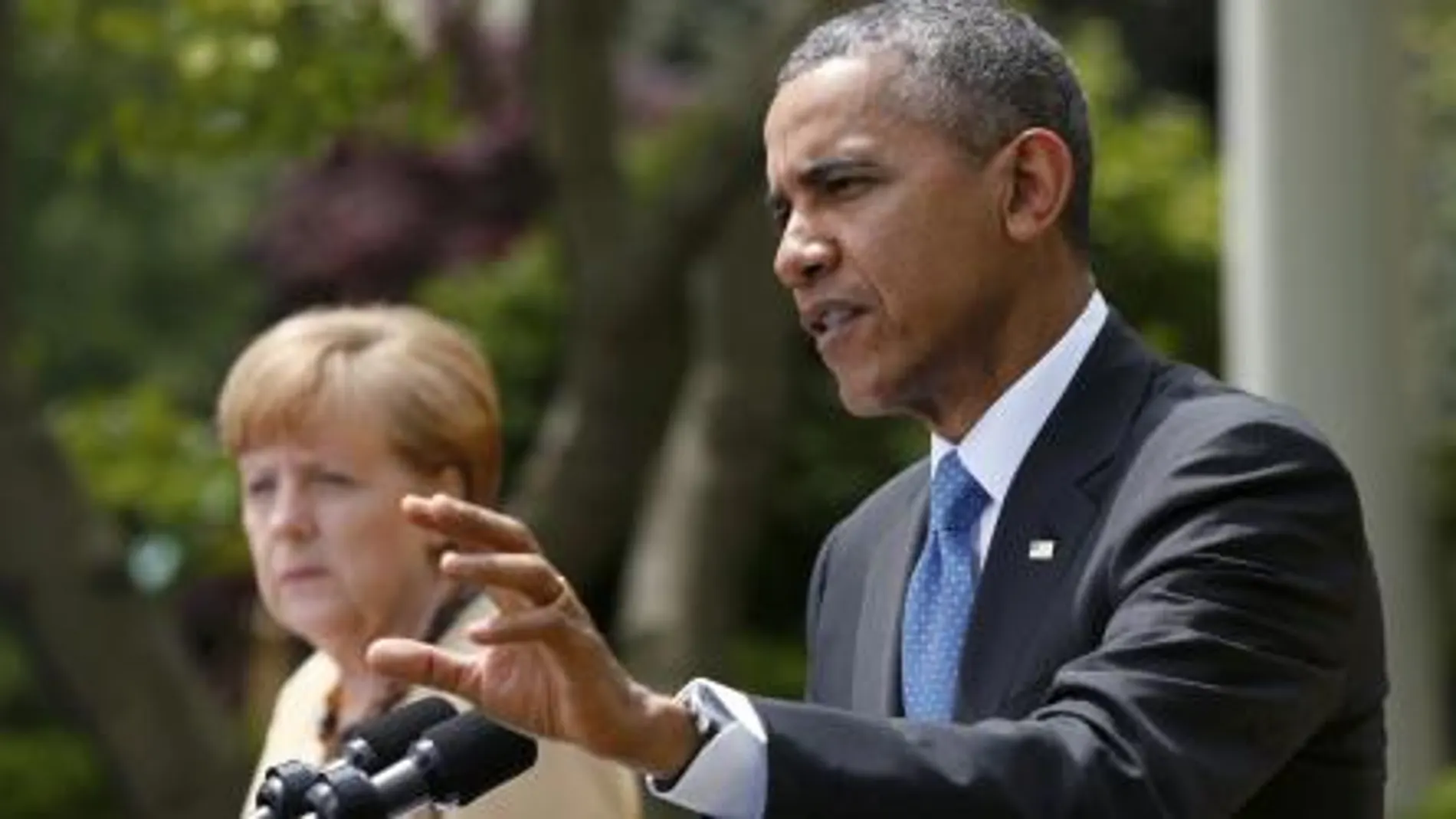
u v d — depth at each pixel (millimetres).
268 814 8125
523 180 41000
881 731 7867
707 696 7867
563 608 7523
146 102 23297
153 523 32562
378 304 13742
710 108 25656
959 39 9039
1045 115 9086
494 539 7605
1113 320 9383
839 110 9000
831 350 9141
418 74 23422
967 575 9391
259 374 11227
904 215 8953
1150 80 49844
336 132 23594
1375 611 8969
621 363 24469
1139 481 8945
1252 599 8523
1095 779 7945
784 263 9070
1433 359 42938
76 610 24125
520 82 30047
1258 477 8711
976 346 9156
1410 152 21625
